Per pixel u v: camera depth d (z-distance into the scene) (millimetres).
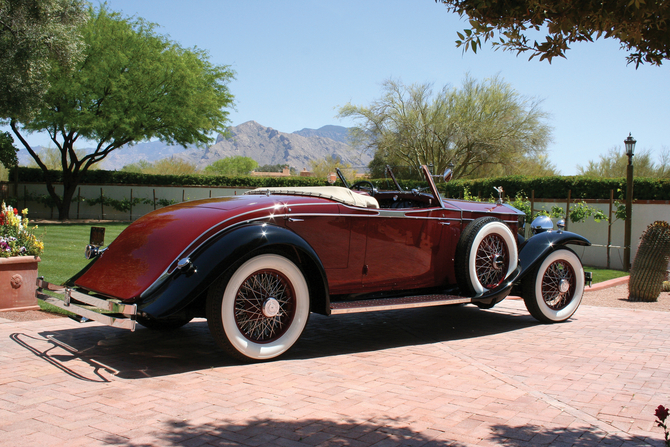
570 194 12484
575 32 2736
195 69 23266
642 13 2369
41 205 24516
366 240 4648
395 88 28797
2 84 11547
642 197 11656
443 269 5324
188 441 2451
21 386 3236
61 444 2385
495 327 5598
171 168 40250
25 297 5594
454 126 27547
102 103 21188
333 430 2635
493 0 2625
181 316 3889
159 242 3912
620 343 4809
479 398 3199
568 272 5980
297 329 4121
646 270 7336
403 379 3590
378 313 6430
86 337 4586
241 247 3725
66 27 12664
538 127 27656
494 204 6172
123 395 3115
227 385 3365
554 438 2584
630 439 2588
